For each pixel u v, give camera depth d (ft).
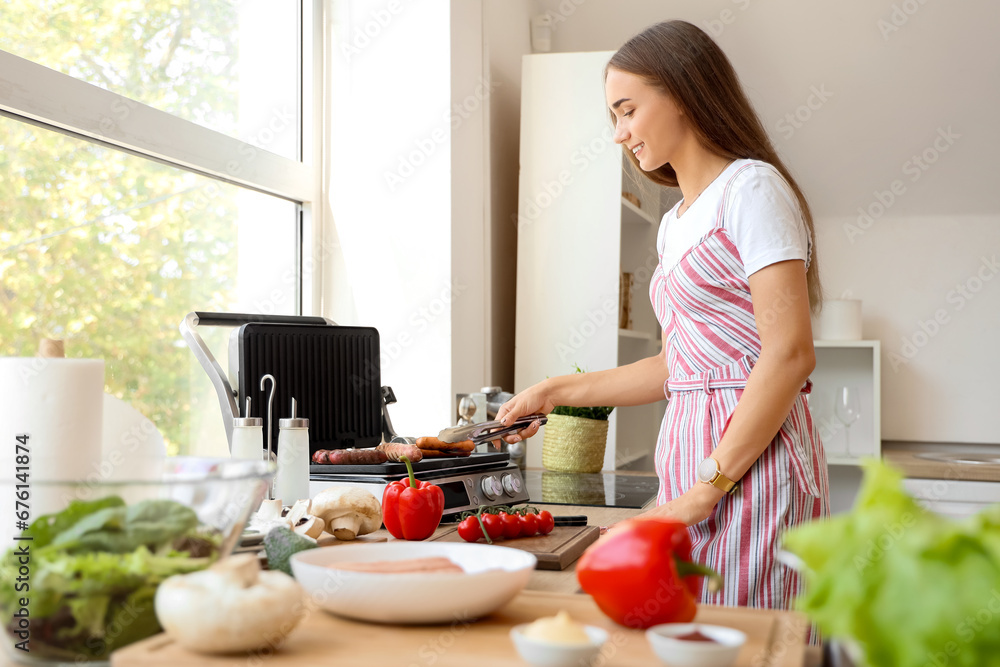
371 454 4.69
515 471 5.49
